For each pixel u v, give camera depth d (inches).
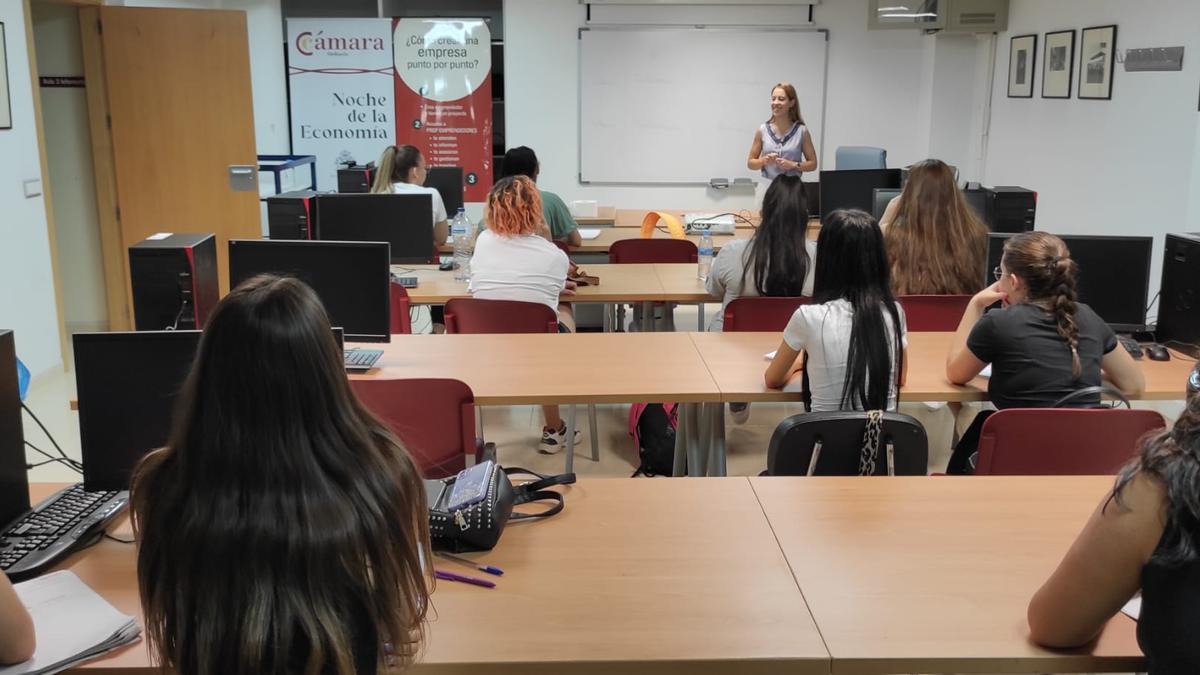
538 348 126.4
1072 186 255.6
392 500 47.8
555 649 56.8
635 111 333.1
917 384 110.2
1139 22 219.9
